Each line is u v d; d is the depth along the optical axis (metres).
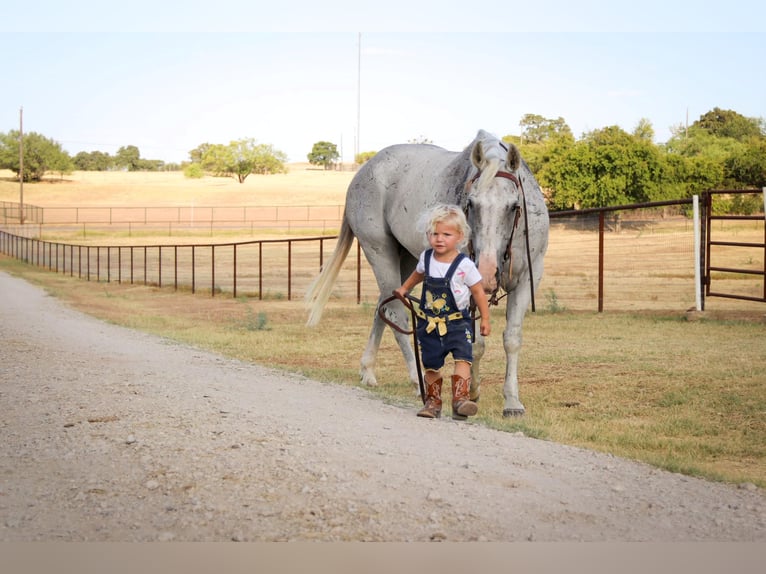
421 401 7.21
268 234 65.12
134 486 4.02
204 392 6.71
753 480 4.83
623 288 22.12
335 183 120.25
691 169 52.62
